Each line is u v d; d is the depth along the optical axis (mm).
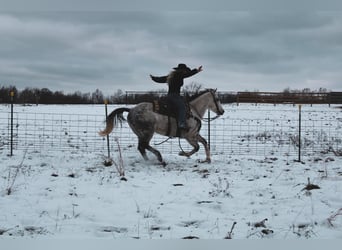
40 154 11234
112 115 10234
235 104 34188
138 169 9438
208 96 10828
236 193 7234
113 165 9812
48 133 16469
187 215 5902
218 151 13453
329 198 6797
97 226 5352
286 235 5066
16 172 8203
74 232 5121
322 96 35062
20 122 19594
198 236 5035
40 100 42781
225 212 6121
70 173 8672
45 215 5797
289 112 27906
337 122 22703
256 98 35062
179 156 11578
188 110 10266
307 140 15719
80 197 6797
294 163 10562
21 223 5453
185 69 10273
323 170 9477
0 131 16406
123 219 5680
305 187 7484
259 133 17672
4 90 40625
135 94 32281
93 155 11414
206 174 8906
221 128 19859
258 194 7152
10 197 6672
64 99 44000
